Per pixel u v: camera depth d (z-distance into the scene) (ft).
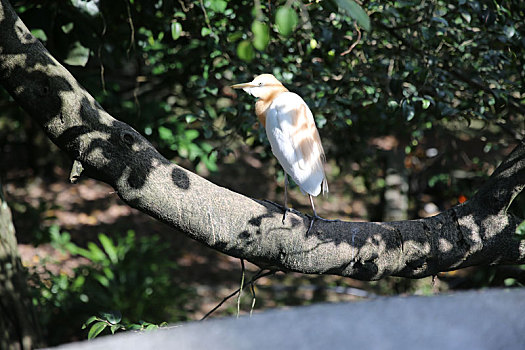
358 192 61.21
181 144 22.68
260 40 7.06
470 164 27.40
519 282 19.76
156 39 21.49
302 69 20.81
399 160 37.63
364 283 41.98
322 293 41.19
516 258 12.59
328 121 19.89
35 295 29.63
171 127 22.91
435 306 6.95
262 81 15.60
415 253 12.31
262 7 16.03
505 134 25.85
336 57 20.18
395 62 20.56
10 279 21.79
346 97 21.62
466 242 12.37
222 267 46.34
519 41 18.52
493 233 12.39
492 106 20.90
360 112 21.11
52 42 18.88
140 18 20.74
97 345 6.82
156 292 32.86
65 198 58.34
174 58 22.30
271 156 22.39
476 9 17.35
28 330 21.79
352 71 19.69
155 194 11.73
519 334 6.19
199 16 20.70
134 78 25.09
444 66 20.38
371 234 12.16
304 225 12.09
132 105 22.76
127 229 52.44
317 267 12.01
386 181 38.86
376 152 28.12
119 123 12.01
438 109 17.67
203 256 48.37
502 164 12.53
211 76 22.12
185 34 21.31
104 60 20.95
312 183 14.52
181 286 38.40
